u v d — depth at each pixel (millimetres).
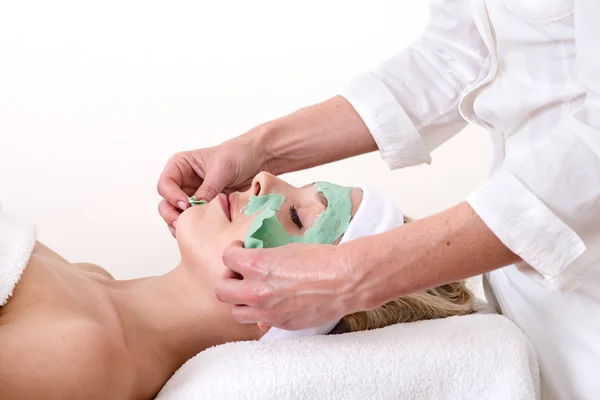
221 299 1037
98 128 1994
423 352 1184
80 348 1024
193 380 1136
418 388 1167
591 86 969
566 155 937
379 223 1298
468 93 1226
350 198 1320
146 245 1934
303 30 2164
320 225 1271
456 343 1203
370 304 986
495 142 1237
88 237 1908
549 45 1133
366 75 1422
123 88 2035
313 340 1193
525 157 962
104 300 1225
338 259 973
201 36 2100
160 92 2057
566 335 1170
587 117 966
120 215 1940
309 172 2125
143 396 1171
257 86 2129
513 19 1158
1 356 1009
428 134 1417
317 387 1130
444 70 1389
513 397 1176
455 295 1390
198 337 1280
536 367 1240
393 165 1418
